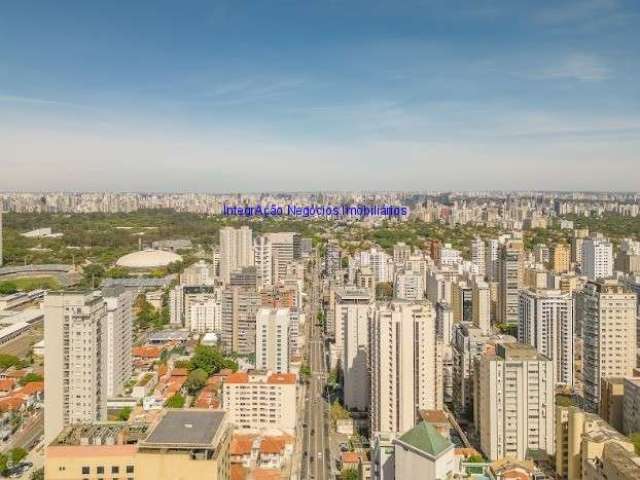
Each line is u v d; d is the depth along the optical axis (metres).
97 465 181.50
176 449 177.38
